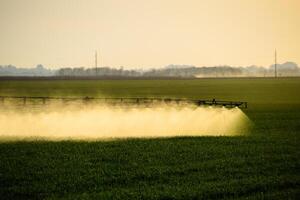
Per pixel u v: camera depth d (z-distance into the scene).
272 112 108.88
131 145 59.97
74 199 35.28
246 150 55.19
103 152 54.62
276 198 35.03
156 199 35.06
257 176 41.75
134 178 41.75
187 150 55.44
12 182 40.94
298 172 43.19
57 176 42.81
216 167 45.56
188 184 39.19
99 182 40.47
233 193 36.44
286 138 65.94
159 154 52.94
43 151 55.78
